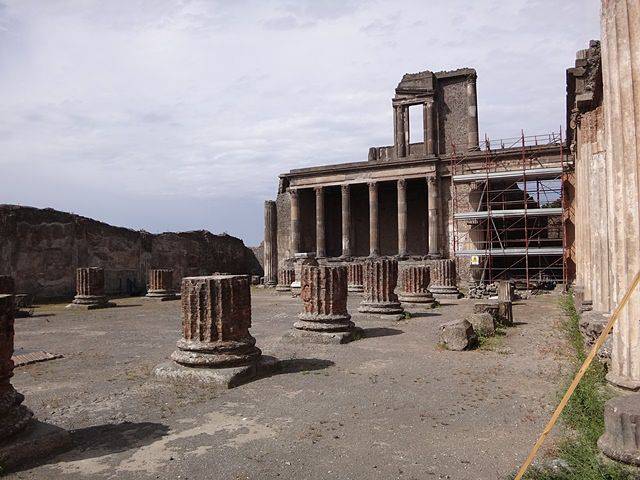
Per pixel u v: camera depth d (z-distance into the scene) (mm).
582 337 11016
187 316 9062
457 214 34812
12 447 5254
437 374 9094
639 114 6188
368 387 8219
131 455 5516
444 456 5328
